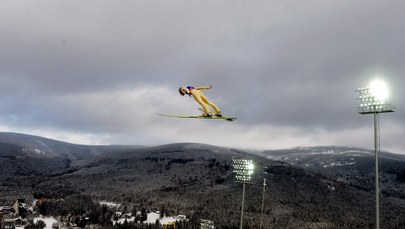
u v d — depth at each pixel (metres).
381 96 42.25
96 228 192.50
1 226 192.38
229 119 17.80
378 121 42.62
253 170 76.81
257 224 196.00
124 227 187.88
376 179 40.69
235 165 78.31
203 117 17.97
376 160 41.22
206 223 98.69
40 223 198.62
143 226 189.25
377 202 40.19
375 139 42.03
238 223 191.88
